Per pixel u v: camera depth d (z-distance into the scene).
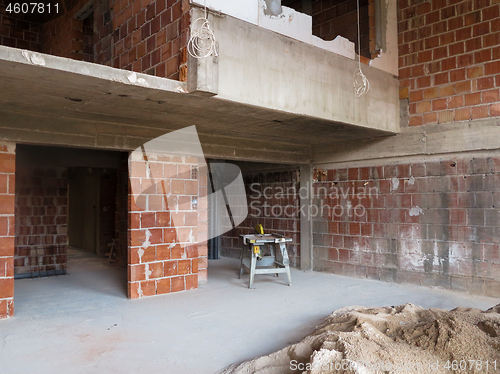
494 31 4.62
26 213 6.24
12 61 2.36
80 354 3.04
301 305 4.44
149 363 2.88
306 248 6.69
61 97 3.24
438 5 5.09
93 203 8.79
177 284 5.07
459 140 4.87
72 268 6.95
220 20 3.34
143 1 3.87
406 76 5.37
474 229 4.79
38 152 6.37
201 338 3.38
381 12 5.23
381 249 5.70
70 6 5.54
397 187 5.53
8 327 3.67
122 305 4.43
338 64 4.45
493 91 4.61
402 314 3.30
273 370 2.55
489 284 4.66
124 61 4.17
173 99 3.34
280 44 3.82
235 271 6.62
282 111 3.81
